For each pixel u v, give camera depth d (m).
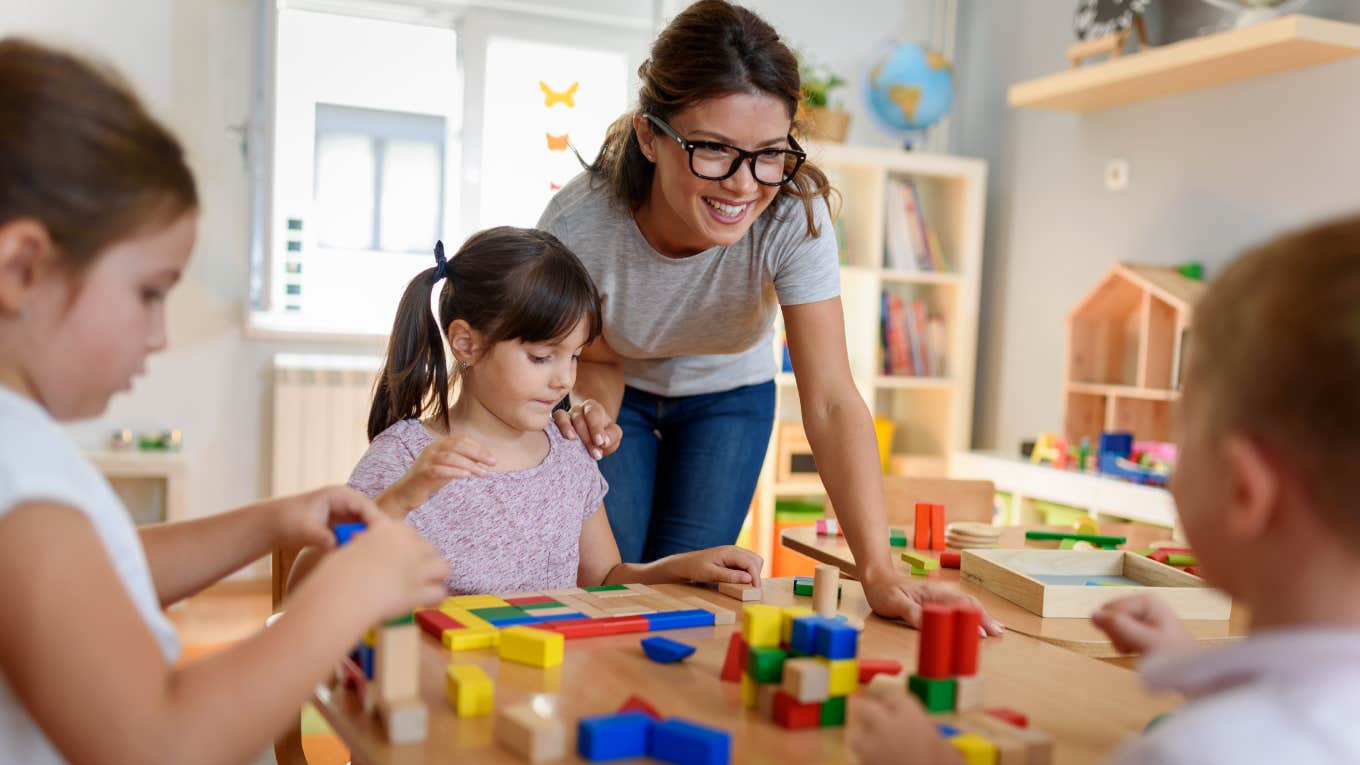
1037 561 1.45
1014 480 3.11
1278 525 0.56
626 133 1.49
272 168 3.09
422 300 1.43
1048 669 0.95
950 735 0.72
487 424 1.41
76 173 0.59
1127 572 1.46
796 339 1.47
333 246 3.40
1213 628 1.20
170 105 3.10
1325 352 0.53
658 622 1.02
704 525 1.78
